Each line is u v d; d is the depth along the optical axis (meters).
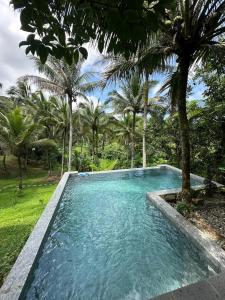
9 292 2.97
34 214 8.65
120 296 3.25
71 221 6.09
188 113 10.48
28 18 1.42
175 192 7.45
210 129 9.07
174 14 5.52
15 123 14.01
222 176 8.80
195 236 4.36
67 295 3.32
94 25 1.77
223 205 6.04
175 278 3.57
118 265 3.98
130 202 7.70
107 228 5.57
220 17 5.28
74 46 1.77
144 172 13.73
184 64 5.72
